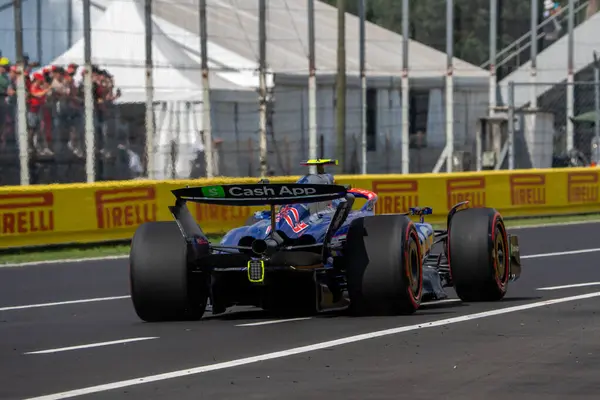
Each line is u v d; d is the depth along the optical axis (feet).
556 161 362.33
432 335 93.76
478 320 103.35
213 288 107.65
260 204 103.76
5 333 108.06
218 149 296.92
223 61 307.17
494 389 69.62
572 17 362.33
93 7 303.68
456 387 70.49
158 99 292.40
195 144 295.07
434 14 382.01
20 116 266.98
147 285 106.01
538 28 388.78
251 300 109.70
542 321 102.27
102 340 97.96
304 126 313.73
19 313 127.34
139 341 95.81
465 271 117.60
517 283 143.84
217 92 296.71
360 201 245.04
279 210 112.06
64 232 215.31
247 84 308.60
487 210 119.96
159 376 76.74
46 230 212.64
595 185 299.58
